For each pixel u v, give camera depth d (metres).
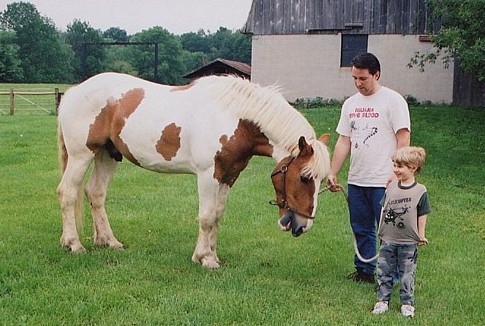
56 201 7.53
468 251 5.84
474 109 18.38
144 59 82.19
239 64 31.50
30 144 12.34
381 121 4.54
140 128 5.13
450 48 13.57
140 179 9.11
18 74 81.69
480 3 11.11
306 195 4.53
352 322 4.00
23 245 5.52
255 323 3.93
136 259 5.24
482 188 9.10
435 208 7.71
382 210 4.23
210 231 5.18
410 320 4.04
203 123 4.91
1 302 4.10
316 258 5.52
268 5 22.44
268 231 6.41
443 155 11.84
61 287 4.43
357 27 21.44
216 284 4.64
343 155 4.81
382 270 4.23
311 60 22.12
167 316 3.94
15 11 89.06
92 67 90.50
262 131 4.85
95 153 5.48
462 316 4.18
